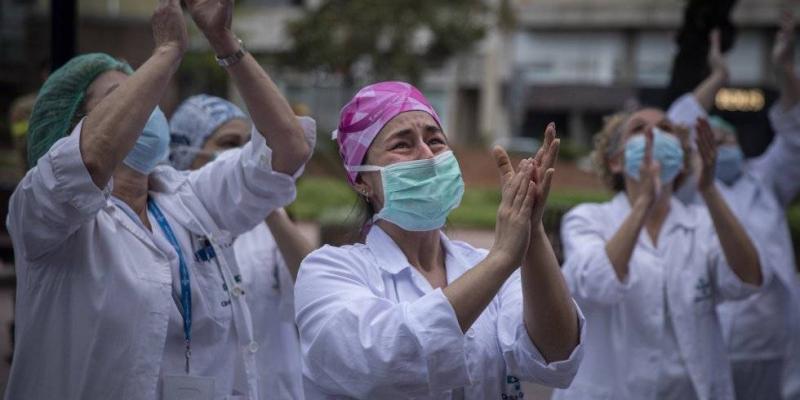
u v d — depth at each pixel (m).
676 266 4.96
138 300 3.46
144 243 3.57
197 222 3.85
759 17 41.94
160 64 3.36
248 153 3.93
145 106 3.31
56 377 3.42
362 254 3.44
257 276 4.80
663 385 4.83
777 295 6.21
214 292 3.79
